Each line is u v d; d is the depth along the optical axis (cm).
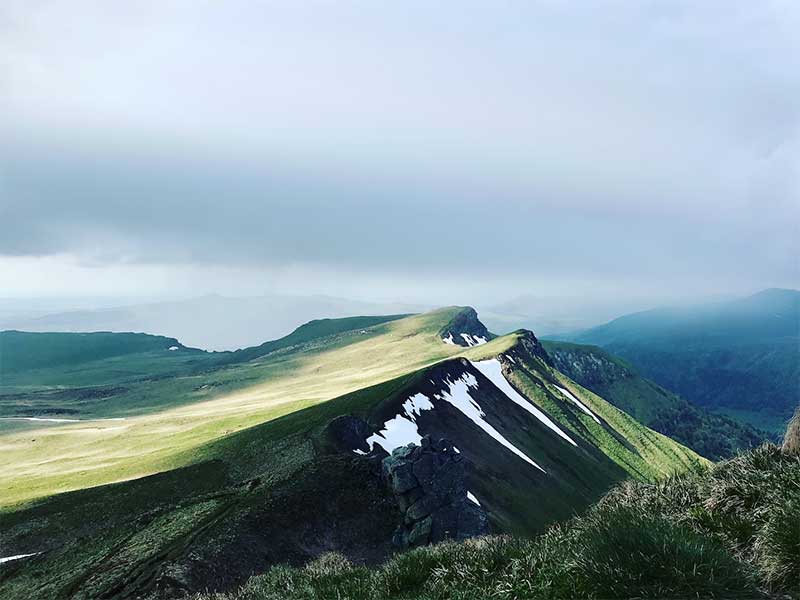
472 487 8481
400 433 9062
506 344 19700
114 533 4759
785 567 742
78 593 3681
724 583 730
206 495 5366
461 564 1038
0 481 10762
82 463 11894
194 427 13988
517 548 1030
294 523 4925
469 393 12781
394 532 5372
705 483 1061
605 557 791
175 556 3900
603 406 19300
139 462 9881
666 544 775
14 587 4194
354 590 1134
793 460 1020
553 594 811
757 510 907
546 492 10000
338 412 9325
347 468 5875
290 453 7344
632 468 15400
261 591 1486
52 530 6159
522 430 12838
